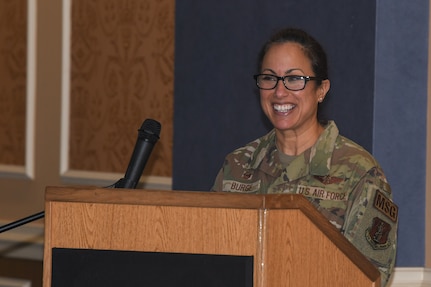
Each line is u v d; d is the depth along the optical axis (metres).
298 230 4.26
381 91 7.78
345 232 5.58
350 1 7.94
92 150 11.60
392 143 7.84
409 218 7.95
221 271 4.13
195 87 9.50
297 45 5.81
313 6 8.26
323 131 5.98
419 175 7.96
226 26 9.14
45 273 4.31
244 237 4.13
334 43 8.08
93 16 11.55
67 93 11.83
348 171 5.78
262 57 5.91
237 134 9.00
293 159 6.00
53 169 12.00
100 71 11.50
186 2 9.61
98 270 4.25
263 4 8.73
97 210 4.28
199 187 9.44
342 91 8.00
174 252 4.20
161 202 4.22
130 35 11.17
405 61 7.87
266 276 4.11
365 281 4.46
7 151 12.52
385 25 7.78
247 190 6.16
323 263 4.36
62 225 4.31
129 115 11.18
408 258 7.96
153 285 4.20
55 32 11.97
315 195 5.79
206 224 4.16
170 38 10.74
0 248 12.11
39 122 12.15
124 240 4.25
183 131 9.65
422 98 7.95
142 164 4.86
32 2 12.16
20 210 12.31
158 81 10.87
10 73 12.45
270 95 5.84
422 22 7.93
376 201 5.60
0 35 12.52
